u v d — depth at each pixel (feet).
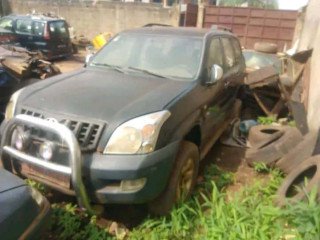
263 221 9.52
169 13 62.90
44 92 10.62
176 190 10.12
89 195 8.94
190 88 11.31
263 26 56.08
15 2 74.74
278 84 20.43
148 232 9.68
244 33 57.77
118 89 10.76
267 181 13.26
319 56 17.37
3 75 16.49
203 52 12.94
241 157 15.99
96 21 69.72
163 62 12.85
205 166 14.65
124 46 14.03
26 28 45.42
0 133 10.32
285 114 21.70
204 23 59.88
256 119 21.95
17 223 6.69
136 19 66.03
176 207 10.26
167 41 13.65
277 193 11.25
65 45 49.65
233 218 9.78
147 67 12.83
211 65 13.35
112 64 13.48
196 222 9.94
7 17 47.42
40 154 9.11
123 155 8.66
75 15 71.20
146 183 8.83
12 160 9.80
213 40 14.40
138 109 9.32
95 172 8.60
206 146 13.57
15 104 10.44
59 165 8.77
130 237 9.53
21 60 20.35
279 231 8.93
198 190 12.25
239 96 19.36
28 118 8.97
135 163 8.56
